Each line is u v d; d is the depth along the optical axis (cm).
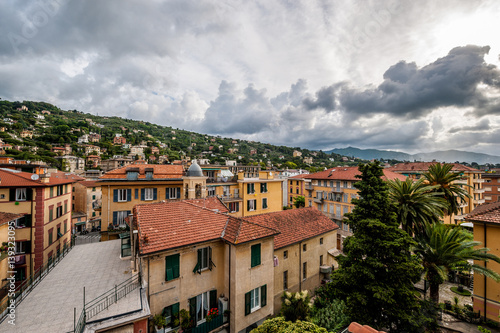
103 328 1029
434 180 2831
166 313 1343
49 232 2797
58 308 1174
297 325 849
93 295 1296
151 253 1265
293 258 2141
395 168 6894
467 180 5312
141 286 1322
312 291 2353
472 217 1934
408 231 2320
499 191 5978
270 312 1689
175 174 3453
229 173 4381
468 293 2336
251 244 1564
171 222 1576
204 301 1523
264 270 1652
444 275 1722
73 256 1895
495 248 1841
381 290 1412
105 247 2131
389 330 1570
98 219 6738
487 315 1834
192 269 1459
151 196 3219
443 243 1895
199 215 1739
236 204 3894
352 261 1656
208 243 1520
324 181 5250
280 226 2292
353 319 1531
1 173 2586
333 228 2612
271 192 4412
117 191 3017
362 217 1627
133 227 1669
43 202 2627
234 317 1476
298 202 6662
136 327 1130
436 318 1725
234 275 1481
